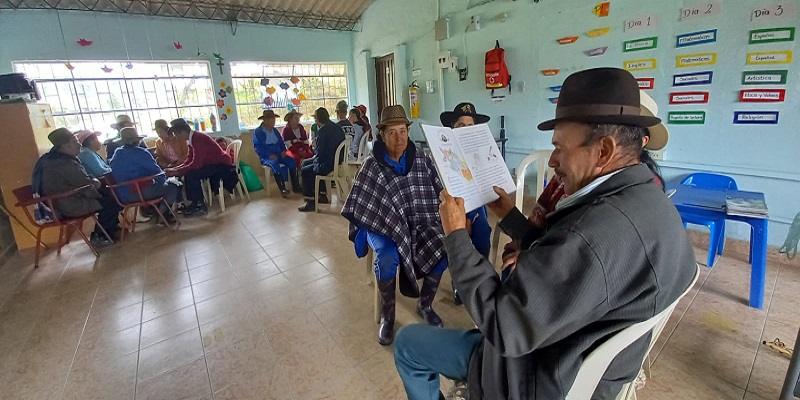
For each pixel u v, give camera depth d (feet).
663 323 2.56
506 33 12.17
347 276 7.89
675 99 8.66
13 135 9.93
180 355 5.59
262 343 5.78
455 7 13.69
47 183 8.93
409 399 3.45
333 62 20.76
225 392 4.84
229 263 8.80
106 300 7.29
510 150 12.91
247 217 12.45
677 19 8.34
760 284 5.90
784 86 7.14
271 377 5.07
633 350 2.38
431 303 6.20
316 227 11.19
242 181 14.74
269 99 19.42
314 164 12.84
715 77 7.98
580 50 10.33
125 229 11.19
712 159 8.32
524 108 12.18
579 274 1.93
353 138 15.19
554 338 2.11
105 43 15.11
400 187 5.88
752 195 6.52
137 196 10.67
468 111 7.00
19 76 10.45
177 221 11.62
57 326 6.47
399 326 6.03
